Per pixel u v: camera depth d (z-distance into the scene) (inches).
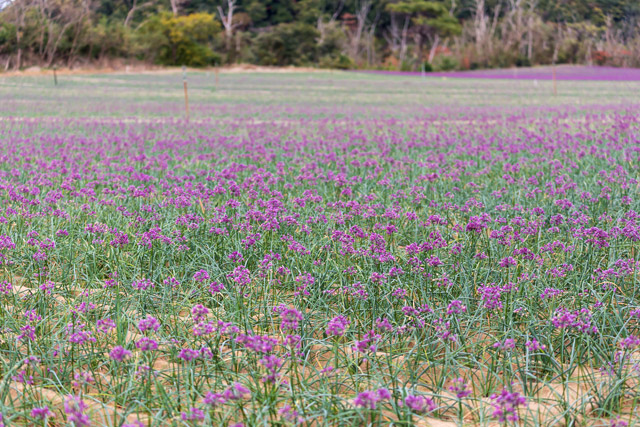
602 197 319.9
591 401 152.6
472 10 4082.2
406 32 3998.5
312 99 1411.2
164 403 144.1
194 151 564.7
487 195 354.9
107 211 315.3
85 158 506.9
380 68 3316.9
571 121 826.8
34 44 2401.6
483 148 519.8
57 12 2522.1
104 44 2640.3
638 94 1466.5
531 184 380.5
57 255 247.6
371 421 144.6
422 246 217.3
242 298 197.6
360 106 1216.2
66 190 353.4
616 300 207.8
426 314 193.3
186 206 305.4
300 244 245.3
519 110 1048.2
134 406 145.5
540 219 276.5
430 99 1403.8
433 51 3833.7
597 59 3420.3
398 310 199.3
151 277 228.8
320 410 144.3
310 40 3326.8
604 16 3868.1
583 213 297.3
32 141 624.1
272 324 195.5
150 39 2866.6
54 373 155.9
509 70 3125.0
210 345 167.6
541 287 212.2
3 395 150.6
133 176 382.6
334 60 3257.9
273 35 3265.3
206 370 161.6
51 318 199.5
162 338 182.1
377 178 421.1
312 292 212.5
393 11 3759.8
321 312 205.3
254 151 538.3
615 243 245.9
